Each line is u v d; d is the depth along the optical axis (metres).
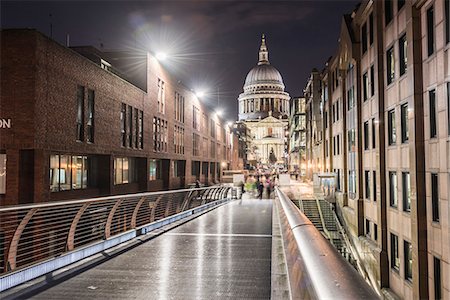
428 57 17.81
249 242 11.55
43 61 19.16
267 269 8.11
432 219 17.48
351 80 34.19
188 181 47.25
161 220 15.40
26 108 18.48
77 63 22.36
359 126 30.94
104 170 26.31
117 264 8.59
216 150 66.94
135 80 33.91
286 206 5.88
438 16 16.62
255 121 190.50
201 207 23.33
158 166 39.66
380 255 23.55
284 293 4.57
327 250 2.21
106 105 25.89
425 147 18.17
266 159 186.88
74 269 8.12
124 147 28.69
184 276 7.56
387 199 23.91
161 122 37.91
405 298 20.23
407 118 20.56
